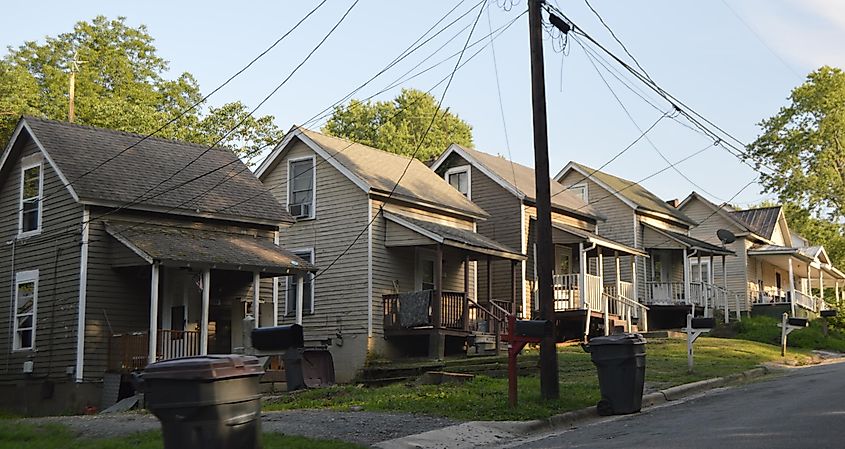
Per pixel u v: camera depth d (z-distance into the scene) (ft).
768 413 43.37
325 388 64.54
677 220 142.31
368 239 89.45
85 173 74.84
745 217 172.86
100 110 139.44
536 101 51.70
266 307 83.92
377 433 41.52
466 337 89.30
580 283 104.99
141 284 75.25
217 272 80.89
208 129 152.46
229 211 80.53
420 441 39.93
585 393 55.26
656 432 39.78
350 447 36.91
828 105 165.58
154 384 26.07
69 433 40.75
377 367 82.99
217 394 25.82
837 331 135.44
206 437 25.63
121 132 85.15
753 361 82.94
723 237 135.74
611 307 112.68
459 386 59.72
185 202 78.13
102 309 72.43
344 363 88.33
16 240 79.71
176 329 77.36
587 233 105.70
